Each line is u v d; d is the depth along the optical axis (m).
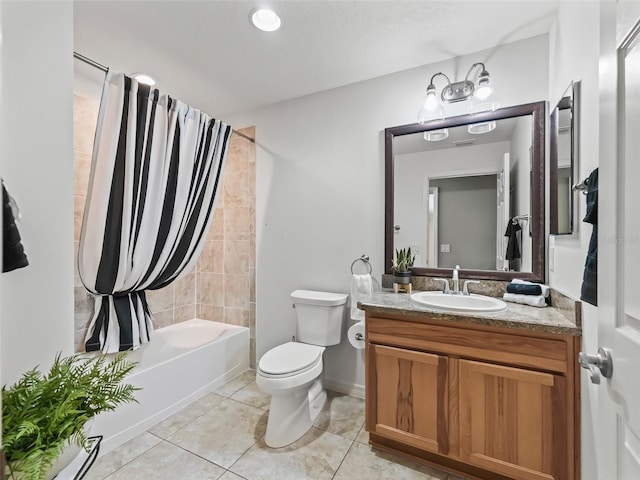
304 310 2.23
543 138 1.73
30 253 0.93
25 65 0.93
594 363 0.78
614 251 0.72
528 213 1.78
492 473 1.46
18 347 0.91
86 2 1.48
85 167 2.10
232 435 1.83
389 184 2.13
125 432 1.76
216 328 2.76
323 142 2.39
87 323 2.07
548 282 1.71
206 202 2.29
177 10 1.55
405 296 1.89
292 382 1.72
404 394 1.59
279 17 1.61
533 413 1.34
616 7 0.70
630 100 0.66
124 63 2.01
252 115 2.69
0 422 0.49
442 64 2.01
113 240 1.75
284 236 2.56
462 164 1.95
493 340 1.41
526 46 1.79
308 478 1.50
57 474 0.68
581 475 1.26
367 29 1.71
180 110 1.99
